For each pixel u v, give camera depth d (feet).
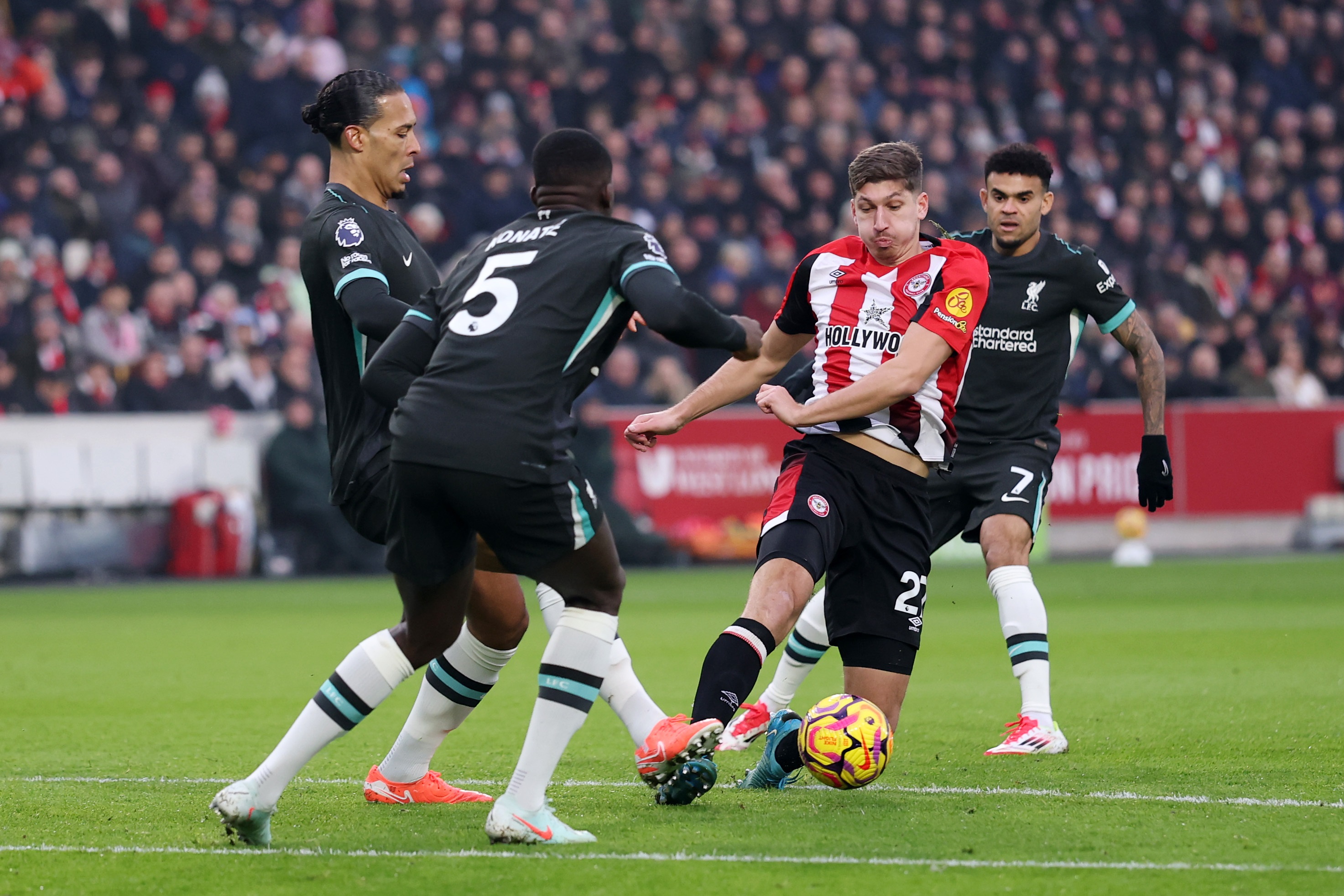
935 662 97.81
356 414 48.98
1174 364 222.48
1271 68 279.28
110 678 90.99
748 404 202.28
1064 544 208.85
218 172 212.84
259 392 193.06
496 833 42.86
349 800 51.29
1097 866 39.65
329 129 52.03
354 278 47.75
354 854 41.81
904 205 52.65
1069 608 135.64
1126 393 219.41
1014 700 78.69
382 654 43.91
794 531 51.01
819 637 60.59
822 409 51.55
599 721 72.64
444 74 229.66
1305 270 255.91
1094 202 246.47
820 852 41.52
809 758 50.08
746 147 236.22
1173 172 259.80
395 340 44.24
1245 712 72.23
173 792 52.75
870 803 49.37
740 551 199.11
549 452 42.27
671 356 205.77
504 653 50.06
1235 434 215.31
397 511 43.96
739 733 62.03
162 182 205.46
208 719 73.51
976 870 39.37
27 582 178.81
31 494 178.81
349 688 43.37
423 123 226.99
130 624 127.54
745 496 201.26
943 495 69.21
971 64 261.24
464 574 45.03
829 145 238.27
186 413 188.24
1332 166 270.05
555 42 237.86
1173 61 274.36
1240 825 45.29
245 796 42.39
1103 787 52.29
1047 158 68.85
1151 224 248.32
